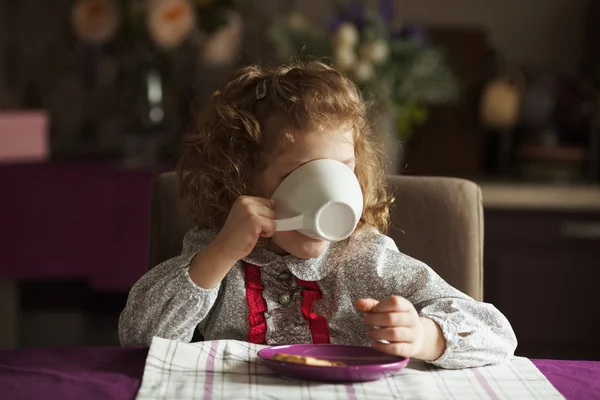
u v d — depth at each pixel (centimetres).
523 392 102
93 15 323
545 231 321
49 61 357
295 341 133
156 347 110
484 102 350
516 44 364
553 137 349
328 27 309
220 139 135
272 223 116
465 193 159
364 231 137
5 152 305
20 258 288
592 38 356
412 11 361
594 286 321
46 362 111
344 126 123
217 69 349
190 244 139
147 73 323
